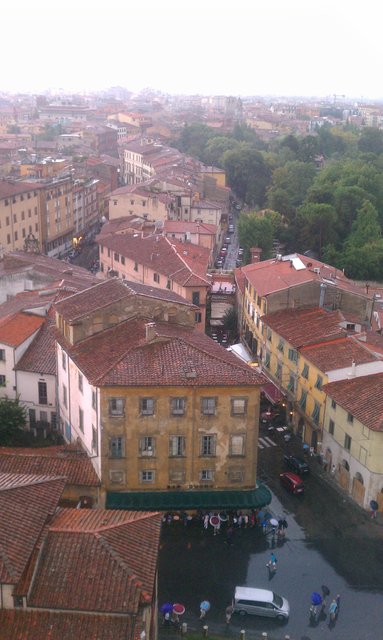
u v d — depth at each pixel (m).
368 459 66.50
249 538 62.62
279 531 63.28
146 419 62.22
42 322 81.56
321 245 166.38
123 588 38.34
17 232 147.25
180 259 117.25
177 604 52.50
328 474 74.69
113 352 64.88
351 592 56.16
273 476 73.62
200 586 56.00
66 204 173.00
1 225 140.00
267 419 86.25
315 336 83.12
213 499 64.12
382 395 68.81
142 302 69.88
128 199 167.00
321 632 51.72
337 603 53.69
